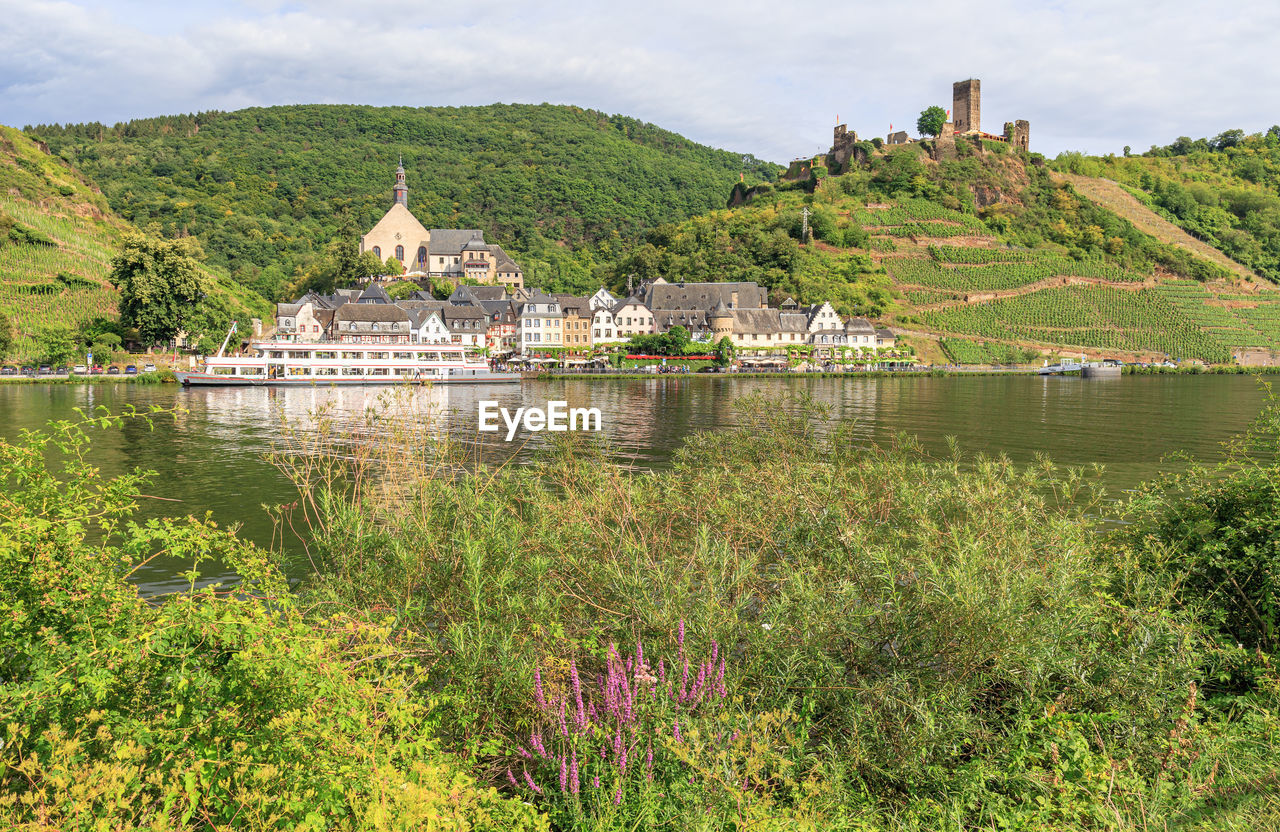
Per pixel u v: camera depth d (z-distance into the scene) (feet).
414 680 26.30
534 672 26.37
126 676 19.86
